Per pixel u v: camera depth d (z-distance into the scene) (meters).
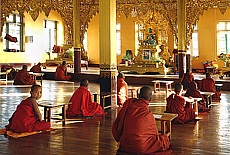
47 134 5.89
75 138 5.63
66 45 20.84
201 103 8.06
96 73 16.16
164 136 4.88
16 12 19.53
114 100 8.75
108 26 8.73
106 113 7.92
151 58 17.09
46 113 6.88
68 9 16.19
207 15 19.72
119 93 8.98
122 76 9.23
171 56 19.03
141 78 14.92
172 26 14.52
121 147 4.73
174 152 4.82
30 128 5.86
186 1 13.90
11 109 8.41
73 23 16.02
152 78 14.65
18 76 13.98
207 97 8.48
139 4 15.02
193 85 8.16
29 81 14.02
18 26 19.84
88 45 22.83
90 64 22.75
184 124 6.73
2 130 5.96
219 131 6.13
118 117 4.83
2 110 8.27
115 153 4.79
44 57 21.52
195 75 16.47
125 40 21.66
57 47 20.44
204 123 6.81
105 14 8.73
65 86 13.64
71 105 7.40
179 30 14.02
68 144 5.26
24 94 11.20
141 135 4.54
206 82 10.07
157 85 14.12
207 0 13.65
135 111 4.58
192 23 13.91
